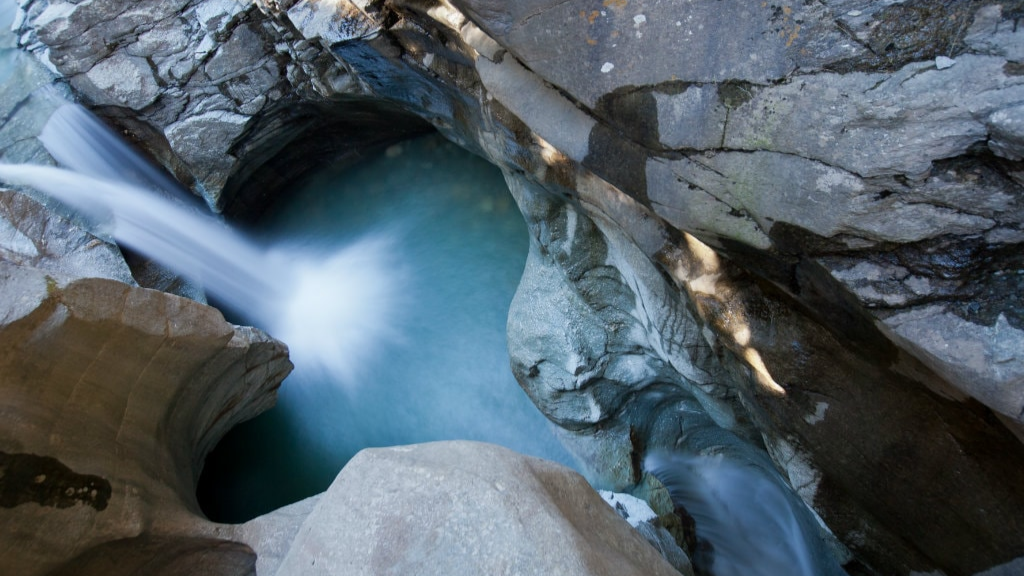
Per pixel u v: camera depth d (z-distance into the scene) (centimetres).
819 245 255
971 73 191
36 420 274
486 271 863
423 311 870
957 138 200
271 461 746
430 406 813
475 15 297
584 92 292
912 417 301
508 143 486
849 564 438
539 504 199
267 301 920
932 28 194
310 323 902
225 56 759
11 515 253
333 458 788
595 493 247
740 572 653
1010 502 284
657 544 472
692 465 694
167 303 354
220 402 458
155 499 320
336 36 521
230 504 666
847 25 207
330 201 977
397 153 967
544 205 563
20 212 650
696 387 502
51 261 643
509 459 224
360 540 208
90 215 795
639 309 541
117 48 755
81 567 277
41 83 791
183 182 862
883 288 242
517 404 786
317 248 961
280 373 528
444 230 909
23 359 276
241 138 824
